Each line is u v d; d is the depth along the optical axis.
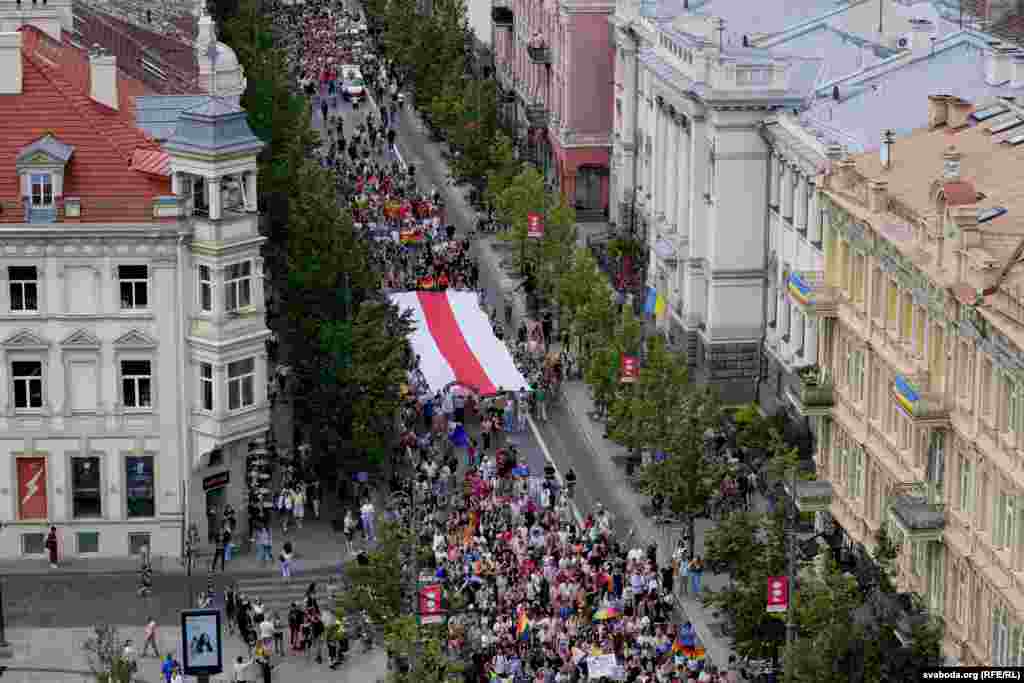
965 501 160.38
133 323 194.00
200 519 197.75
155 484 197.12
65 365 194.75
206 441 195.75
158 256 192.75
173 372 195.12
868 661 152.38
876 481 180.12
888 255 176.00
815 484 184.88
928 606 165.00
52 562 196.00
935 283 164.50
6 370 195.00
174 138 191.75
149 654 179.75
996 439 153.12
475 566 187.75
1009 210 165.25
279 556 197.88
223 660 179.12
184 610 169.00
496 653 173.25
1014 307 150.12
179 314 194.00
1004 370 151.50
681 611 187.12
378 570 173.88
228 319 193.75
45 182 192.38
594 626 178.38
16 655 179.12
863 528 181.38
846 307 187.00
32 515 197.75
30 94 197.75
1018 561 149.38
